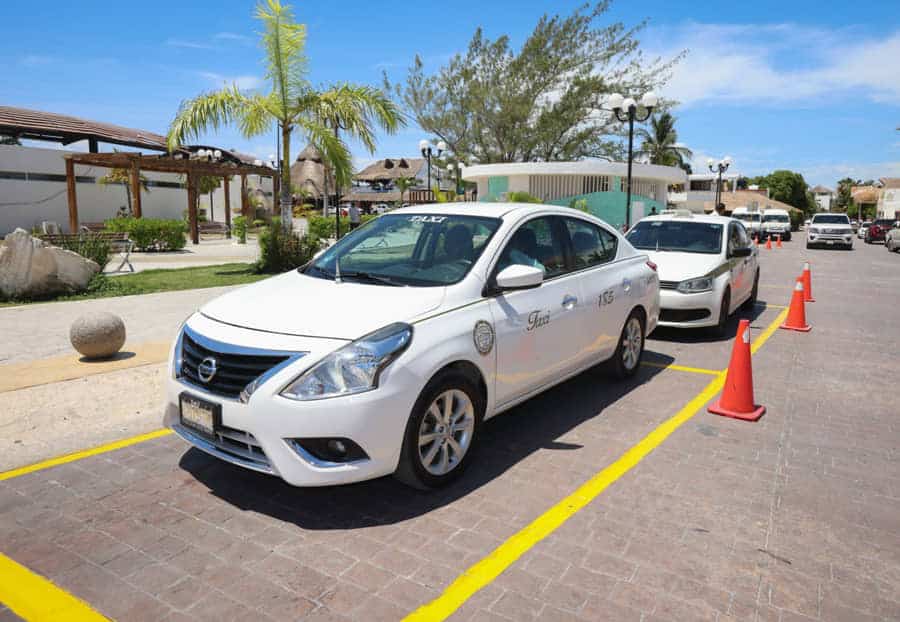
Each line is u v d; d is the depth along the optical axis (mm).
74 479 3854
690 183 65938
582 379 6141
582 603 2697
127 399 5285
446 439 3689
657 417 5059
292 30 13297
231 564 2971
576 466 4102
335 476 3178
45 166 27656
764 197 64875
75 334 6340
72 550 3082
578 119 38156
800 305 8695
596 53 36844
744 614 2641
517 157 39750
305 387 3141
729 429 4809
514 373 4156
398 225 4742
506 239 4332
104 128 30125
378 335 3334
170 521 3365
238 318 3627
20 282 10336
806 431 4781
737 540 3213
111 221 21828
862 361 6988
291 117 14195
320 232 25188
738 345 5090
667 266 8039
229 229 32062
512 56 37312
